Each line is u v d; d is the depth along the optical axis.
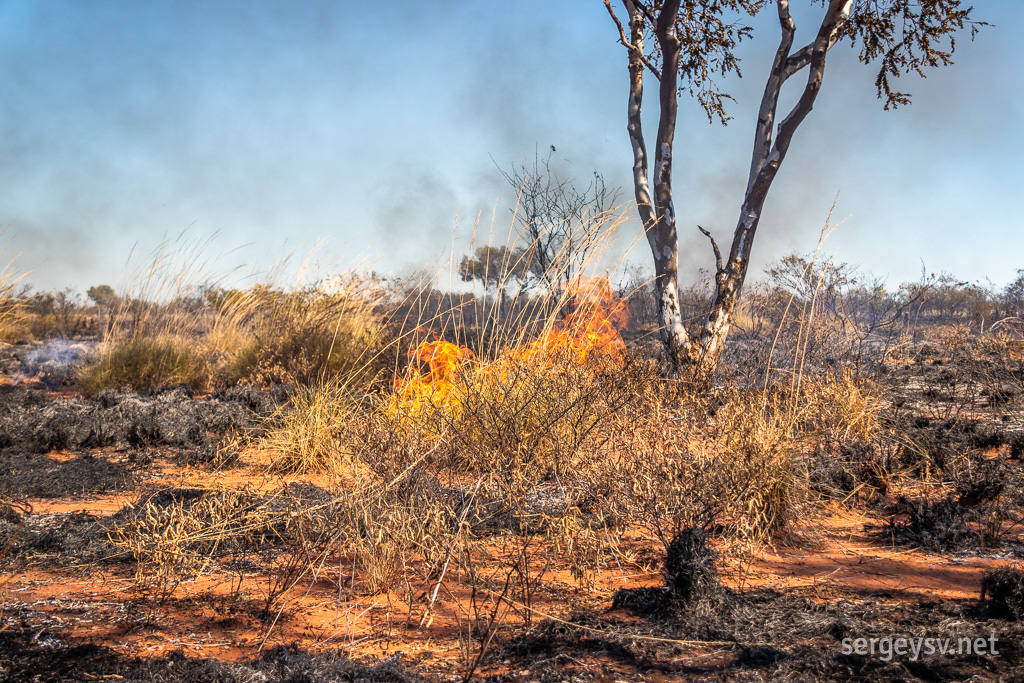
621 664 2.72
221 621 3.19
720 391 7.42
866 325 14.79
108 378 10.41
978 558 4.20
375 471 4.25
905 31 10.42
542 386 5.19
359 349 10.12
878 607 3.32
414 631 3.10
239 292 13.59
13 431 7.09
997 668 2.59
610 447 4.81
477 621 3.10
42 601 3.37
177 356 11.13
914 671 2.57
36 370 12.99
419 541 3.68
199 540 4.07
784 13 10.21
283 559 4.00
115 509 5.09
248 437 6.99
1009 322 13.71
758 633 2.98
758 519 4.32
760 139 10.32
